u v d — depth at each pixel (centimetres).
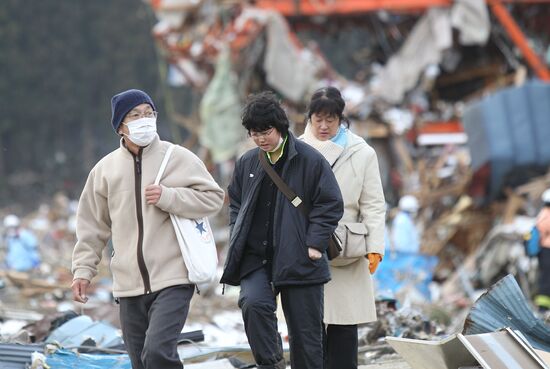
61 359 2511
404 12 8950
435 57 8788
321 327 2177
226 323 3831
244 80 8725
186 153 2112
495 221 7031
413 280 4872
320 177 2136
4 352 2464
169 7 8900
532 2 9150
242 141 8588
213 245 2098
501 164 6919
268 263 2164
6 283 5369
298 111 9094
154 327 2011
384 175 8519
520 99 6988
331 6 8838
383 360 2917
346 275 2367
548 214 4328
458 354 2138
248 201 2147
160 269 2053
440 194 7475
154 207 2062
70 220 11769
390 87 8700
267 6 8838
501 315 2314
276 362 2134
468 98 9706
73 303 4619
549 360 2120
